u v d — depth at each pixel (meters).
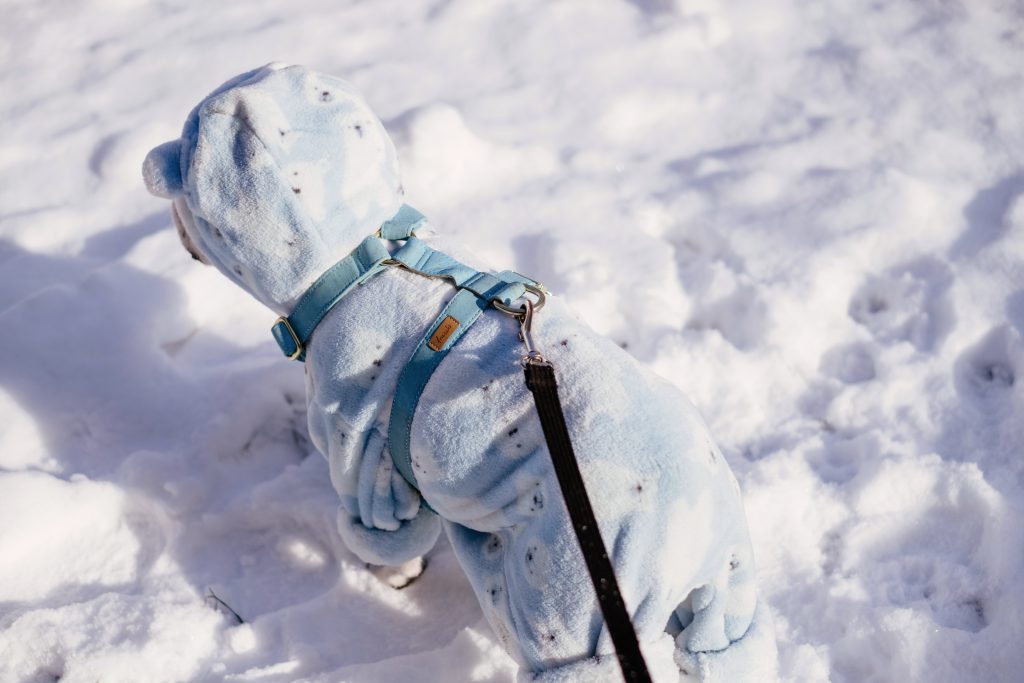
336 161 1.62
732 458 2.21
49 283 2.63
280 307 1.70
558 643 1.42
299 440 2.36
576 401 1.44
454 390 1.52
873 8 3.37
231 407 2.33
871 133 2.93
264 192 1.59
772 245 2.62
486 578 1.62
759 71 3.19
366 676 1.83
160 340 2.51
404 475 1.67
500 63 3.27
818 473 2.16
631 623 1.25
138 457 2.19
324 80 1.68
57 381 2.37
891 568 1.99
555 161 2.93
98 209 2.84
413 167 2.82
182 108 3.12
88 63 3.32
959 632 1.82
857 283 2.54
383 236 1.68
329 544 2.12
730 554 1.44
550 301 1.62
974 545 2.00
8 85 3.25
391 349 1.59
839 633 1.91
